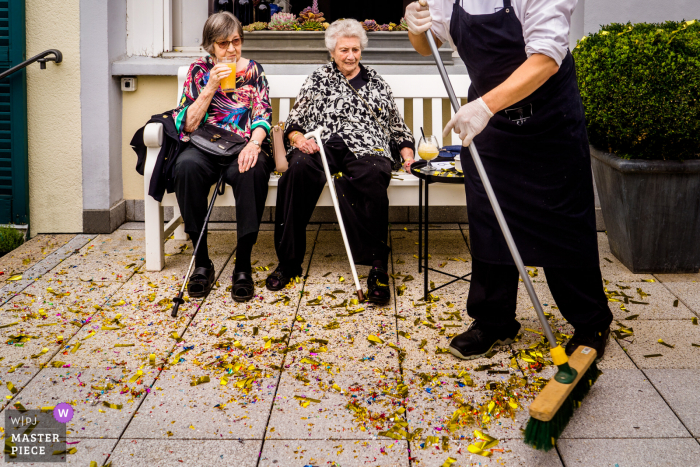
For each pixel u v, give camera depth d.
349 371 2.56
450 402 2.35
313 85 3.66
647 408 2.29
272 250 3.98
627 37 3.27
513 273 2.57
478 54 2.31
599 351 2.62
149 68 4.19
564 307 2.64
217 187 3.38
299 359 2.66
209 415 2.27
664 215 3.42
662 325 2.93
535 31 2.10
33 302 3.18
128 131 4.39
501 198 2.45
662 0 3.94
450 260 3.77
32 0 4.02
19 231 4.21
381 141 3.55
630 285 3.37
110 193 4.25
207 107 3.42
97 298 3.24
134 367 2.59
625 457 2.03
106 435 2.16
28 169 4.20
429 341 2.81
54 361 2.62
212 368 2.59
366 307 3.15
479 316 2.64
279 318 3.04
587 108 3.39
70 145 4.17
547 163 2.37
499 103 2.09
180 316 3.05
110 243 4.08
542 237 2.45
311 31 4.24
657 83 3.15
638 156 3.39
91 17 4.03
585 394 2.23
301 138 3.48
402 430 2.17
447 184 3.50
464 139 2.13
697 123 3.15
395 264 3.72
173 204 3.54
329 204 3.49
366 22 4.26
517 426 2.21
